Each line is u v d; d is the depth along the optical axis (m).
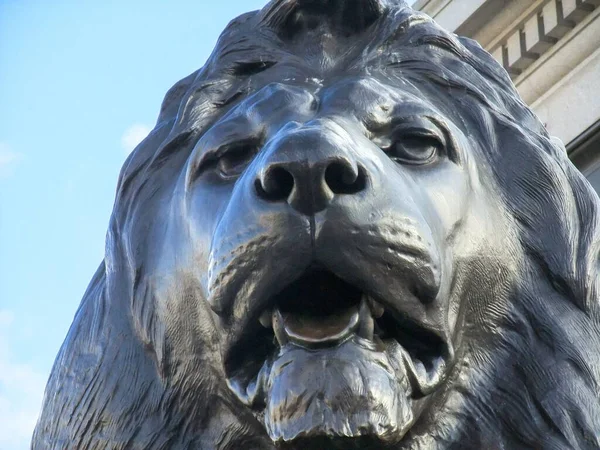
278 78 4.01
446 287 3.59
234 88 4.07
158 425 3.87
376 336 3.43
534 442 3.74
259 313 3.40
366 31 4.12
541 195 3.96
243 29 4.19
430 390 3.51
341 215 3.31
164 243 3.92
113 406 3.96
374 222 3.34
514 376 3.79
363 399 3.24
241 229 3.36
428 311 3.46
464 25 6.89
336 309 3.42
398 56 4.08
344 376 3.25
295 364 3.28
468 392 3.73
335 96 3.80
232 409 3.73
